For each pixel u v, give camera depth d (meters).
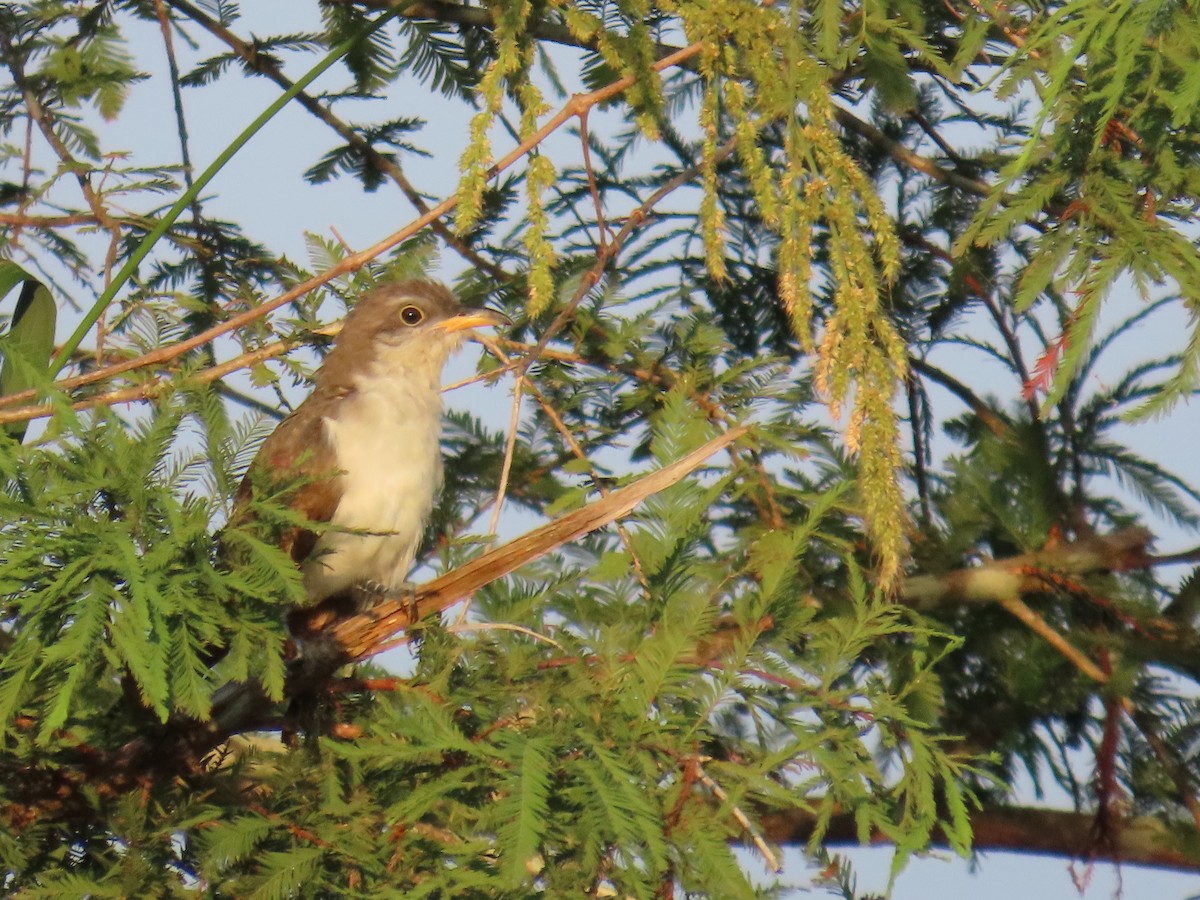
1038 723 11.96
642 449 12.52
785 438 11.77
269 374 11.70
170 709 8.72
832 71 10.09
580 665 8.83
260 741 11.27
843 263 9.05
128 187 11.63
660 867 7.56
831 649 9.02
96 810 8.70
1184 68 9.09
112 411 8.18
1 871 8.58
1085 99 9.08
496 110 9.12
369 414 12.09
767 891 8.23
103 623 7.54
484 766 8.12
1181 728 11.65
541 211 9.18
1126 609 11.23
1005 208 9.82
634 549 9.50
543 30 12.48
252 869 8.27
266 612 7.98
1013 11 11.41
